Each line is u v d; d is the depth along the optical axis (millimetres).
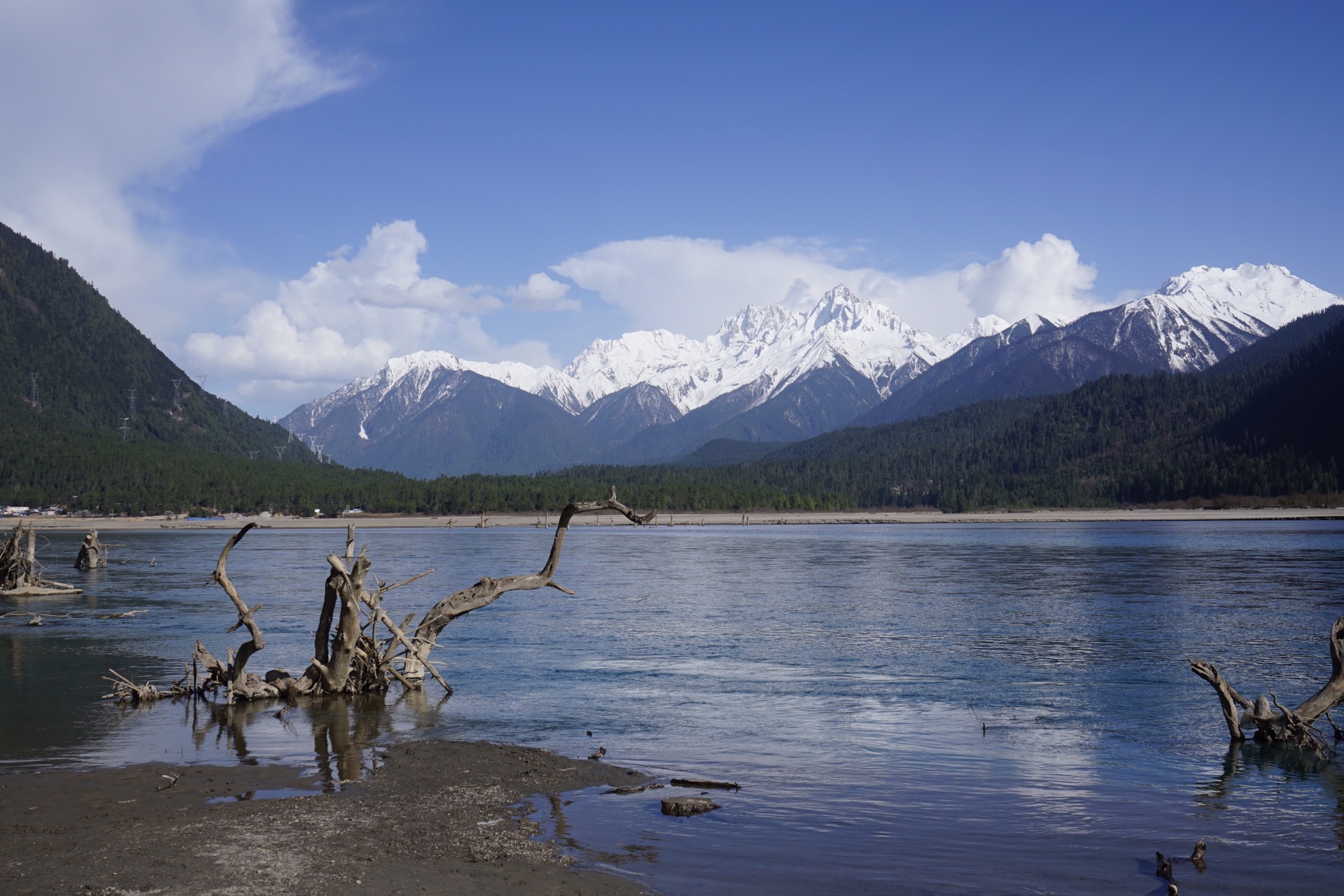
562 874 15719
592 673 35219
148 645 41281
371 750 24016
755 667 36438
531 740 25312
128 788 20609
